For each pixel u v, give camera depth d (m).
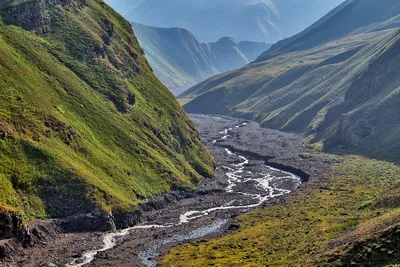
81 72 146.88
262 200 135.25
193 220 113.38
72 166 107.19
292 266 65.25
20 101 111.75
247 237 91.69
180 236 99.44
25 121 108.12
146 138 147.00
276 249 79.69
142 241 95.69
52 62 138.50
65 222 97.19
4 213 82.88
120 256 85.31
